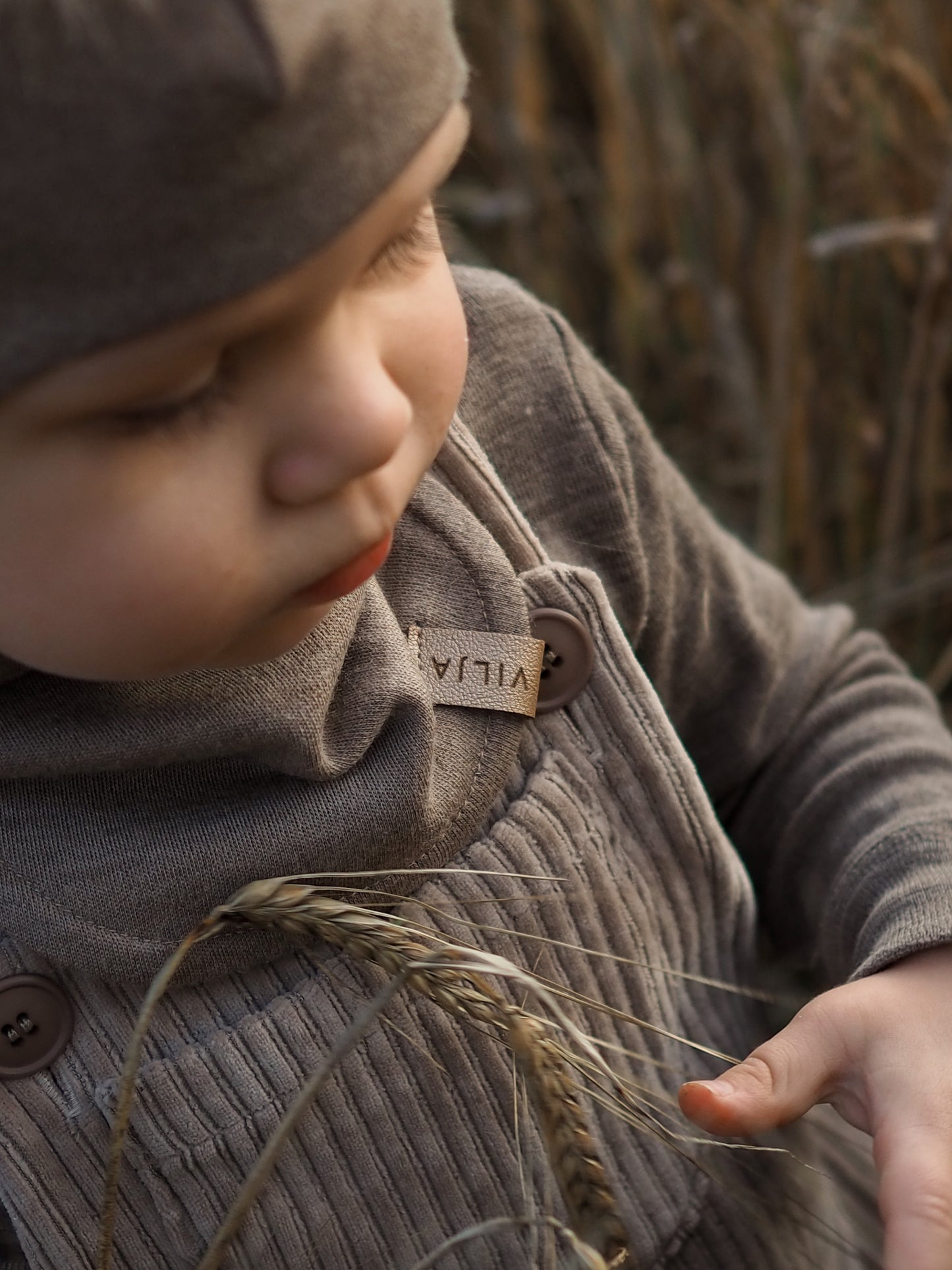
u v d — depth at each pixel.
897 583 0.82
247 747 0.36
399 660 0.38
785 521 0.84
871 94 0.77
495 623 0.40
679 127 0.88
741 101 0.88
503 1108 0.40
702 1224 0.44
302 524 0.31
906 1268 0.36
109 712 0.35
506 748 0.40
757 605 0.50
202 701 0.35
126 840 0.37
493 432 0.44
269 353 0.29
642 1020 0.42
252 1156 0.38
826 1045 0.39
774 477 0.81
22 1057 0.38
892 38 0.79
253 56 0.27
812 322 0.84
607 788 0.42
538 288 0.98
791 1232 0.45
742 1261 0.44
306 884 0.37
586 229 1.01
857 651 0.53
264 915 0.34
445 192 1.02
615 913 0.41
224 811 0.37
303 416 0.30
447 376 0.32
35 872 0.37
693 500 0.50
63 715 0.35
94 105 0.26
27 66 0.26
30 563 0.30
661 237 0.94
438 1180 0.40
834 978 0.47
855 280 0.82
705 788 0.50
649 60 0.87
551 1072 0.33
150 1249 0.39
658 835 0.42
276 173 0.27
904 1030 0.39
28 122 0.26
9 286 0.27
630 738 0.42
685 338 0.97
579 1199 0.32
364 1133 0.39
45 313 0.27
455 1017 0.37
